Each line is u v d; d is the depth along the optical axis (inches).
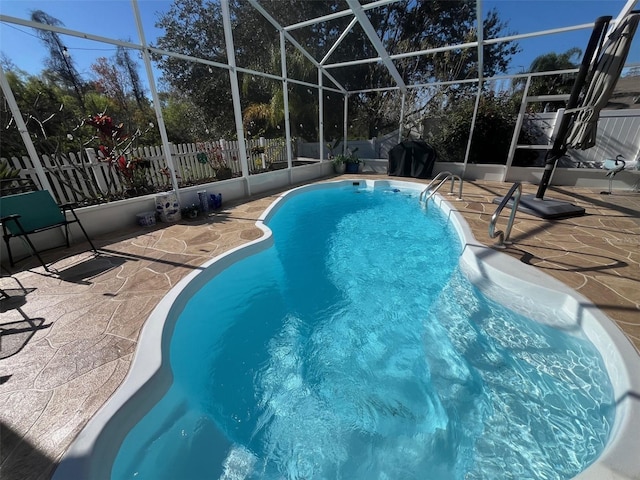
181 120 562.9
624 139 292.4
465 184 319.3
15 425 69.7
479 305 133.5
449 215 226.8
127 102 550.6
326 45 519.5
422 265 185.9
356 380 109.0
